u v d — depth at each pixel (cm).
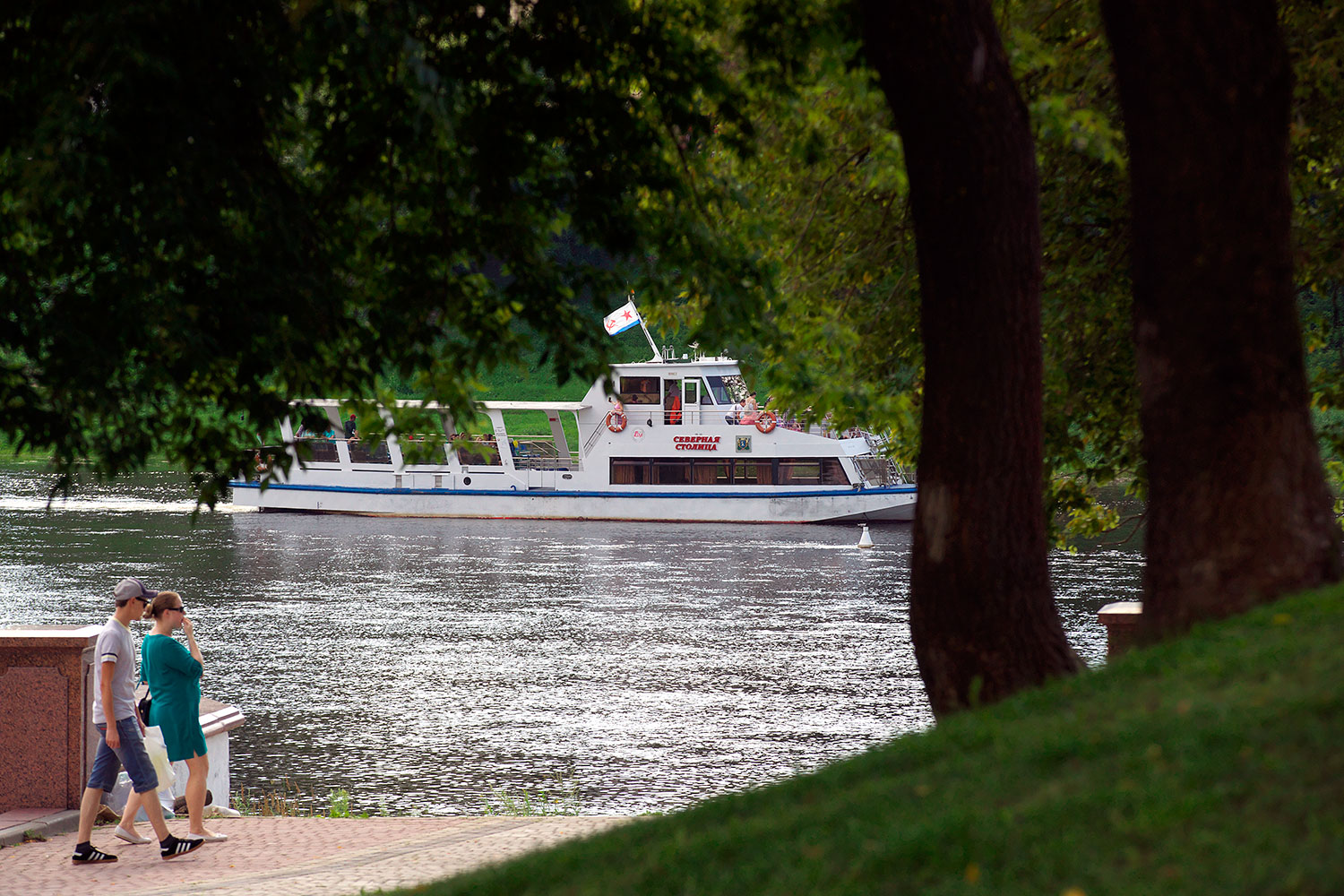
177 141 2172
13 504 18162
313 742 5359
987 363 2284
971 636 2273
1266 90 2178
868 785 1684
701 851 1566
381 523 15950
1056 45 4150
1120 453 4788
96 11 2100
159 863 2989
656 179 3036
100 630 3597
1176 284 2208
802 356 3650
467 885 1764
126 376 2391
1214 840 1243
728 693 6294
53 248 2427
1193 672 1759
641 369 16150
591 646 7575
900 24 2252
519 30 2769
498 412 16838
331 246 2847
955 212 2281
